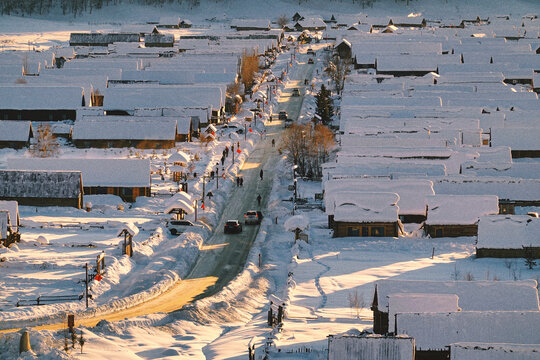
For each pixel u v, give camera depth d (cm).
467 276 16988
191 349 12481
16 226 19775
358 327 13488
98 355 11538
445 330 11300
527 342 11181
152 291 16375
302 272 18062
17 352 11400
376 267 18525
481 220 19712
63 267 17462
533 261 19062
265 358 11344
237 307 15512
